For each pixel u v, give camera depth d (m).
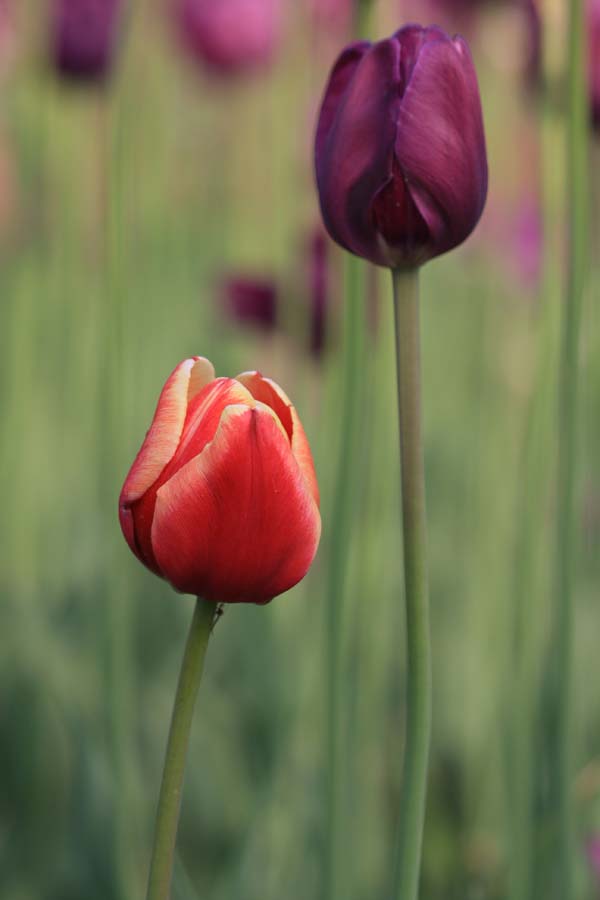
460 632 2.43
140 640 2.43
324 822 1.46
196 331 3.60
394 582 2.20
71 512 2.59
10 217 2.99
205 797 2.02
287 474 1.25
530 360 2.37
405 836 1.31
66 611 2.27
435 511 2.96
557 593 1.44
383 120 1.29
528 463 1.52
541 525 1.61
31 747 2.04
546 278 1.52
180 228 3.54
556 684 1.46
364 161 1.29
